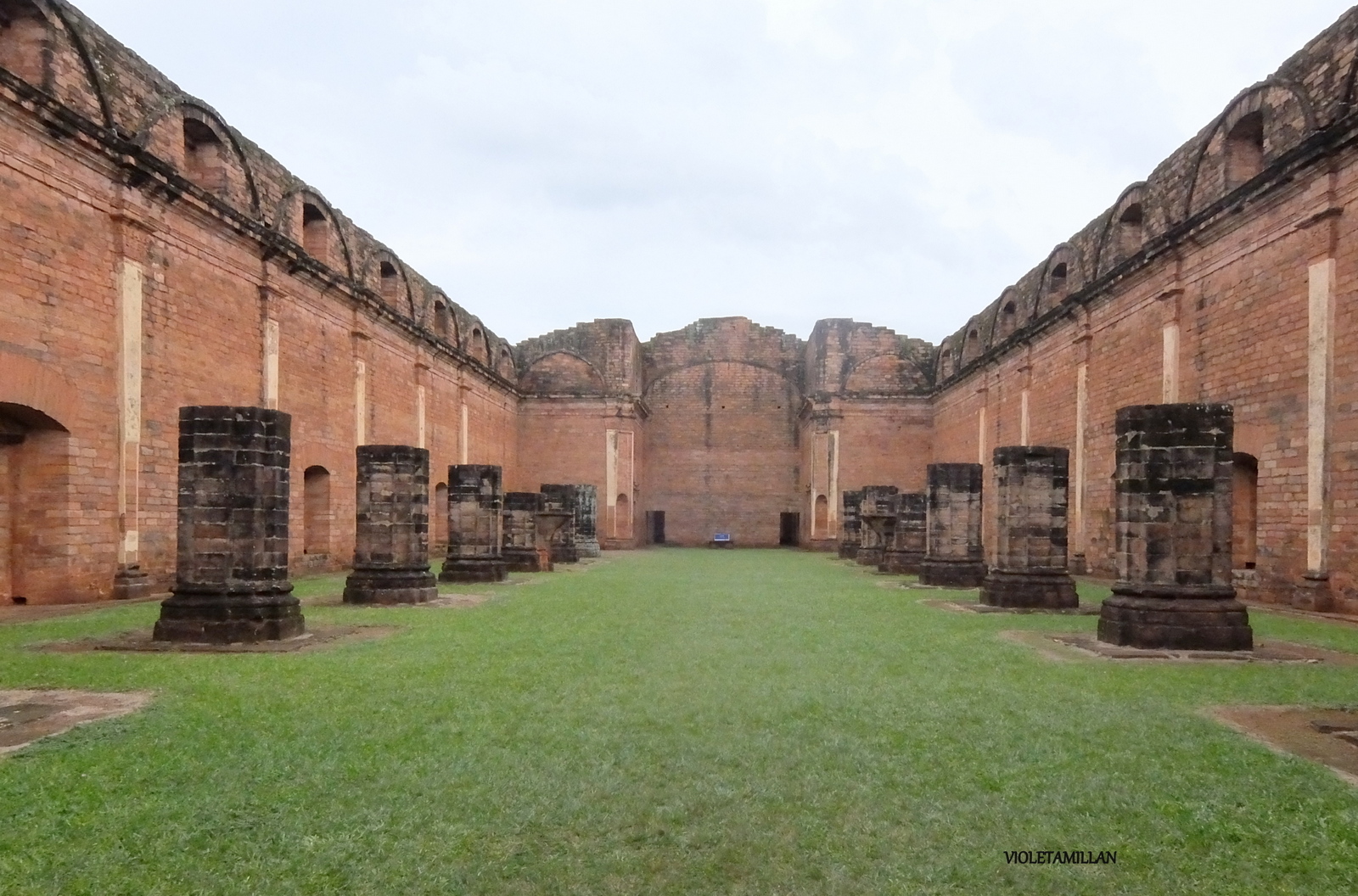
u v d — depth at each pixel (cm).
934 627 1195
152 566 1541
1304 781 509
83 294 1387
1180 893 372
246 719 637
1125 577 1056
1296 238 1477
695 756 554
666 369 4731
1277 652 977
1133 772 527
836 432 4147
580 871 387
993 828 440
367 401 2505
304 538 2208
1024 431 2859
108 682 765
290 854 402
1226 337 1697
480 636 1075
